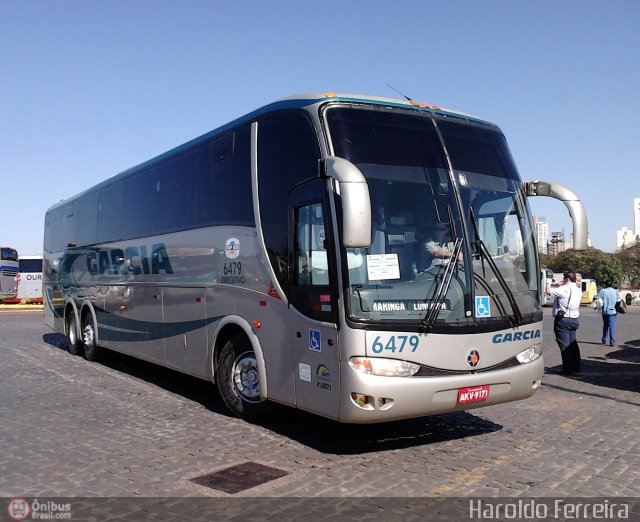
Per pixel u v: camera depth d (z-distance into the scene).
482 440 6.65
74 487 5.11
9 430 6.94
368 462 5.82
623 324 25.78
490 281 6.17
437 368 5.71
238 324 7.23
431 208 6.07
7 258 35.78
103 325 11.93
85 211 13.22
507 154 7.03
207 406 8.34
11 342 16.47
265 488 5.09
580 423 7.45
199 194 8.41
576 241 6.49
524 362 6.34
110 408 8.18
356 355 5.46
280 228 6.58
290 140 6.51
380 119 6.28
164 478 5.34
